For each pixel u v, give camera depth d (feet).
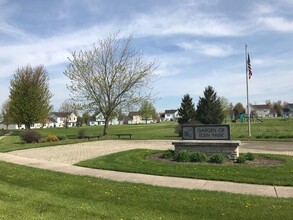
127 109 111.04
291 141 72.49
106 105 108.88
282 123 189.67
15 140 102.94
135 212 21.68
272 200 24.48
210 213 21.36
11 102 153.07
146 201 24.53
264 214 20.89
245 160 42.65
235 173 34.88
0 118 369.09
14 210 21.86
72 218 20.21
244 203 23.52
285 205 22.97
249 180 31.65
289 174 33.63
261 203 23.52
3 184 31.81
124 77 108.06
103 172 38.63
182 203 23.77
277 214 20.86
